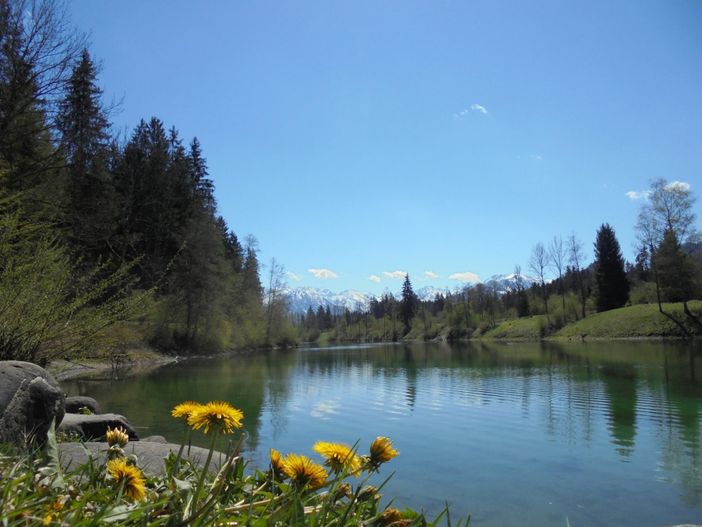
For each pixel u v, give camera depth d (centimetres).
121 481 153
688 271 4769
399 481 780
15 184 1179
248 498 158
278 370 2795
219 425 141
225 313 4819
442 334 9550
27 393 310
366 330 12012
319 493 154
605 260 6362
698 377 1952
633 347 3850
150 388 1841
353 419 1296
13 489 138
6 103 1270
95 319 696
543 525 614
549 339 5969
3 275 616
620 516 644
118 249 2661
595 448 980
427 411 1404
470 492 732
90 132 1587
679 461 883
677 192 4734
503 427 1181
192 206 4406
